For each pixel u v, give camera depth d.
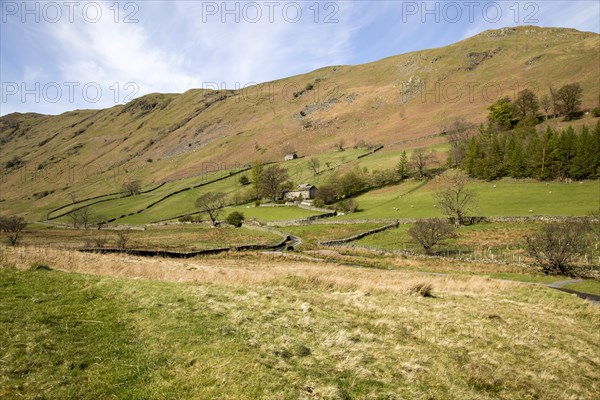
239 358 10.66
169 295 16.02
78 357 10.16
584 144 90.31
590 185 86.00
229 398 8.81
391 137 196.88
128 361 10.20
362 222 87.38
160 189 186.88
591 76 179.25
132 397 8.64
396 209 94.19
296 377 10.17
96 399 8.51
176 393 8.88
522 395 12.20
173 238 87.69
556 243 41.19
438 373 12.21
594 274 39.31
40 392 8.47
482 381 12.37
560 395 12.76
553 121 137.25
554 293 28.36
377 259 54.34
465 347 14.98
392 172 128.88
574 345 17.80
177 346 11.20
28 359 9.69
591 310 24.44
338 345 13.06
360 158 163.25
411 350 13.63
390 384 10.87
